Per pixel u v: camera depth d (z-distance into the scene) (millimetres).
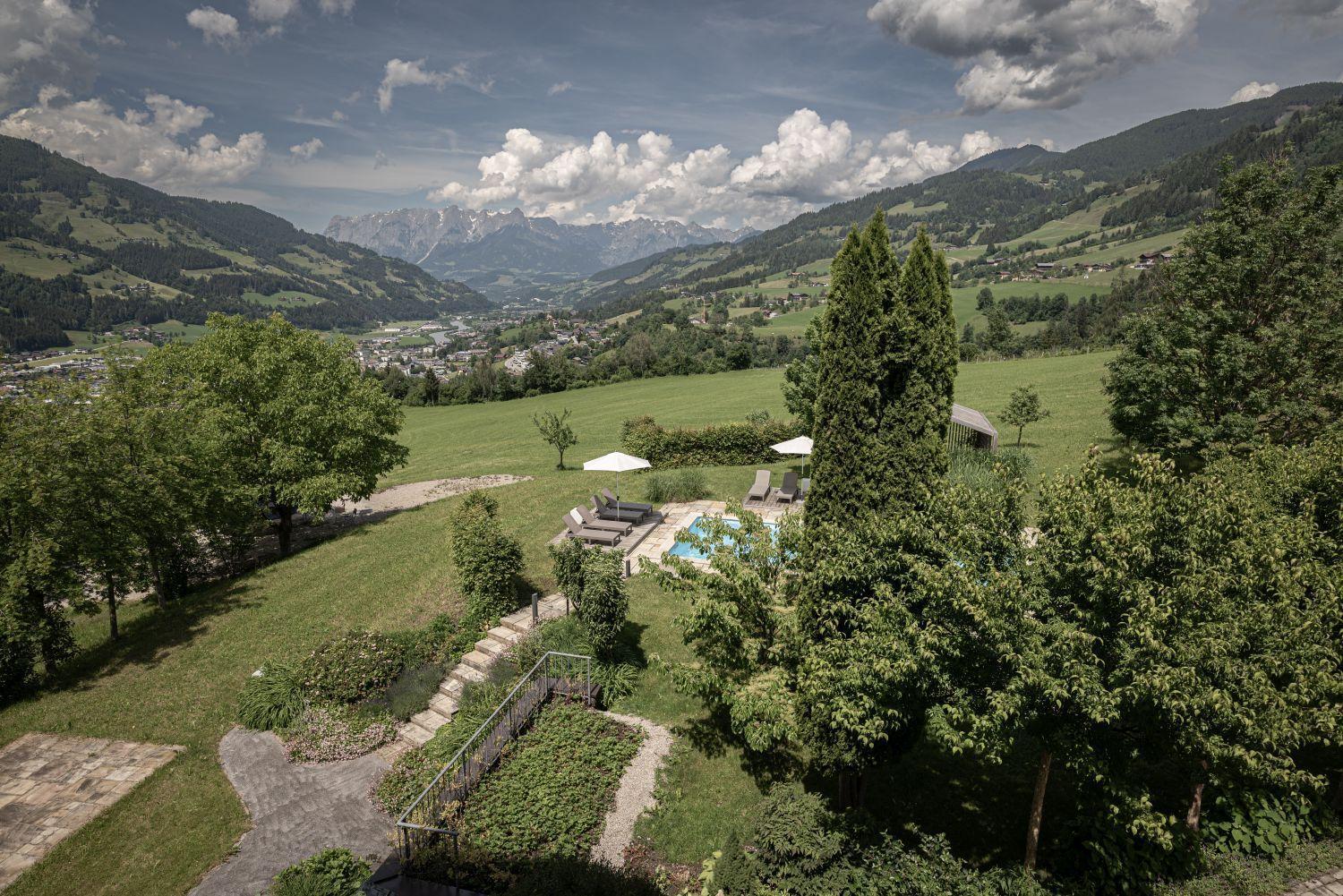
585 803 10961
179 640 18188
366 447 30109
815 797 10039
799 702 9859
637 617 17250
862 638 8430
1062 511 7867
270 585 21719
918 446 10641
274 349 29406
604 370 105438
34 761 13359
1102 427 31797
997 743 7852
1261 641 7414
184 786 12500
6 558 17078
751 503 26109
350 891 9664
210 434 24875
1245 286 20938
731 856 9258
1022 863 9719
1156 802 10484
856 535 9961
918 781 11609
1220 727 7238
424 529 26062
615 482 30578
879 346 10672
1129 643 7148
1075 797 11039
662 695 14055
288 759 13148
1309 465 11375
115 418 19750
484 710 13250
